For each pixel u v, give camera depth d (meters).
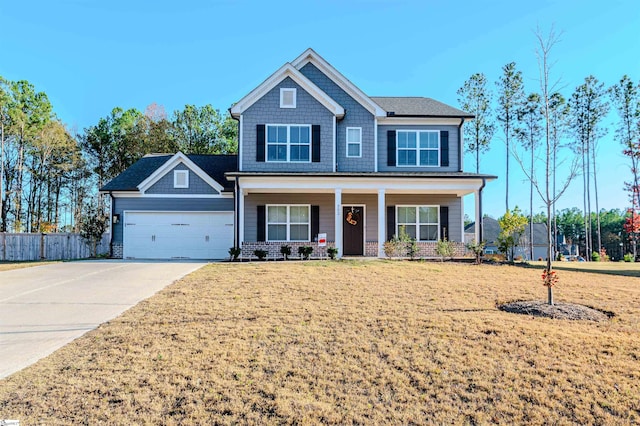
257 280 10.50
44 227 32.53
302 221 18.20
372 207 18.42
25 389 4.48
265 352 5.47
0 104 31.92
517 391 4.38
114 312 7.64
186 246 18.28
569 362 5.07
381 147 18.34
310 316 7.12
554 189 17.53
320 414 3.97
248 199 18.08
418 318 6.95
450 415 3.96
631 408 4.04
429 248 16.73
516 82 29.55
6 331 6.52
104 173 38.69
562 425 3.78
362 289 9.38
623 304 8.06
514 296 8.75
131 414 3.98
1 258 22.34
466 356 5.28
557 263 17.75
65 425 3.80
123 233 18.28
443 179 16.08
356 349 5.56
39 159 36.09
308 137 17.53
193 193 18.41
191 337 6.06
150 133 36.88
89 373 4.87
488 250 37.12
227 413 4.00
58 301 8.56
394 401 4.22
